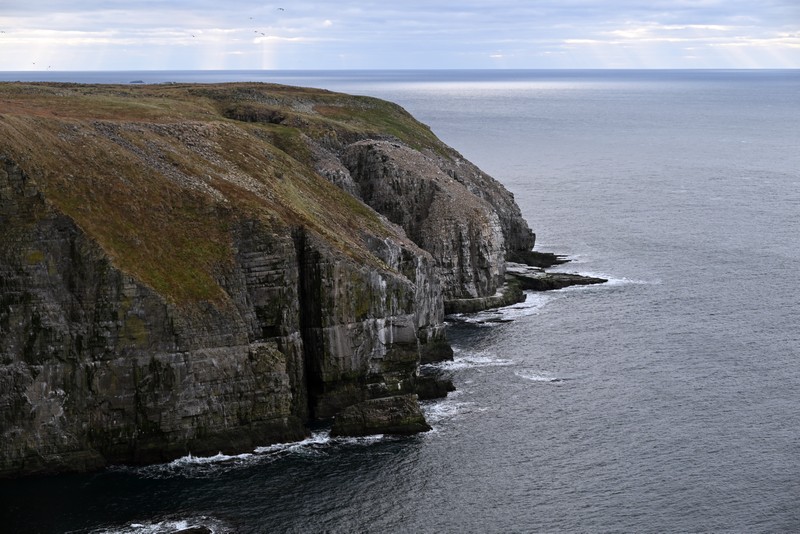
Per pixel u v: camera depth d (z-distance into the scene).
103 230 86.81
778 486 80.94
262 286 92.50
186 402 84.56
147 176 95.12
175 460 84.38
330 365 95.69
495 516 76.44
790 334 121.00
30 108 111.50
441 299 116.06
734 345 116.75
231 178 102.88
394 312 99.00
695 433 91.44
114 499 77.19
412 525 74.88
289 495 78.88
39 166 87.50
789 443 89.12
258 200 98.69
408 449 88.06
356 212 118.75
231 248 92.50
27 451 81.06
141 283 83.88
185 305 85.94
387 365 99.12
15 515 74.38
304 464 84.56
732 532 73.94
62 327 82.25
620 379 105.75
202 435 85.50
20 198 83.81
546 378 106.38
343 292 95.69
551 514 76.81
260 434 87.94
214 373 85.81
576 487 81.19
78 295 83.06
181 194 94.81
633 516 76.44
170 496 78.00
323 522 74.94
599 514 76.75
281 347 92.62
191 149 107.56
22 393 81.19
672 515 76.56
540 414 96.19
